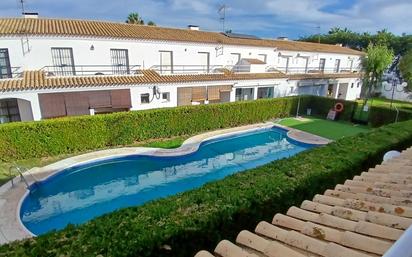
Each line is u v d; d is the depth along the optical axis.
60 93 19.00
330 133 22.95
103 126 17.69
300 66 38.19
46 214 11.55
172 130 20.78
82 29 22.89
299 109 30.02
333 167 7.27
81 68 22.23
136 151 17.12
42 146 15.94
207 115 22.39
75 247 3.81
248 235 3.45
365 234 3.02
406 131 11.70
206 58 29.16
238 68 30.88
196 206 5.05
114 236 4.07
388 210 3.52
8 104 20.08
